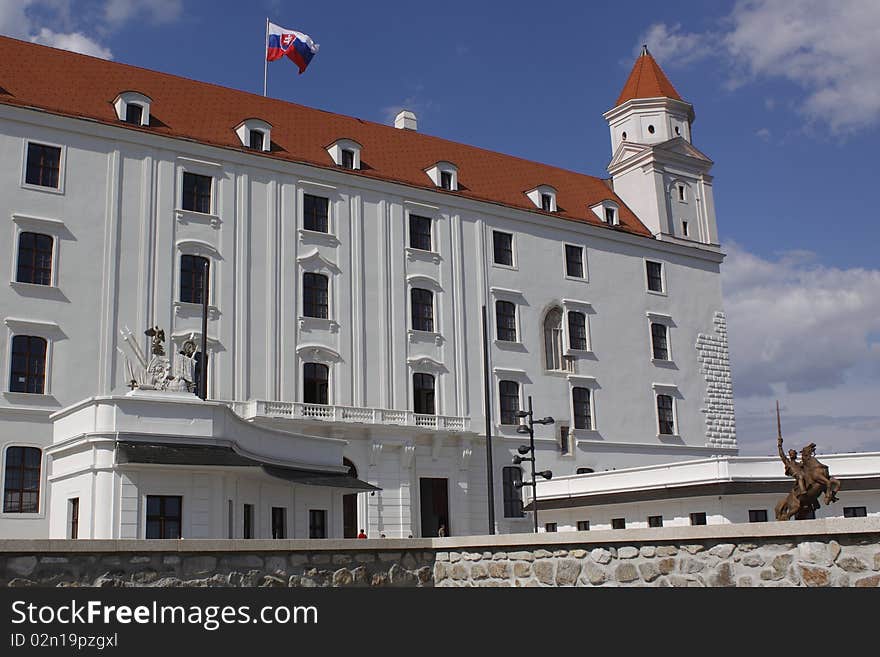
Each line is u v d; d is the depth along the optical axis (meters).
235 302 47.34
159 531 28.58
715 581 14.10
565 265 61.38
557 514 50.88
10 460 39.81
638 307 64.44
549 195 62.03
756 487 42.59
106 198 44.72
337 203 52.28
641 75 71.94
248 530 32.06
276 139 52.62
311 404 46.97
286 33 58.25
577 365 59.88
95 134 45.00
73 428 31.19
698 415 65.81
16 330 41.03
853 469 44.78
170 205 46.41
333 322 50.34
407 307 53.47
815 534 12.90
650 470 46.09
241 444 32.06
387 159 57.03
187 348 34.03
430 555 19.03
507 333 57.53
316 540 17.69
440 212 56.41
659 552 14.91
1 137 42.47
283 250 49.59
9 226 41.81
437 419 51.56
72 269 43.06
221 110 52.50
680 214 69.06
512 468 55.12
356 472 48.31
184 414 30.25
